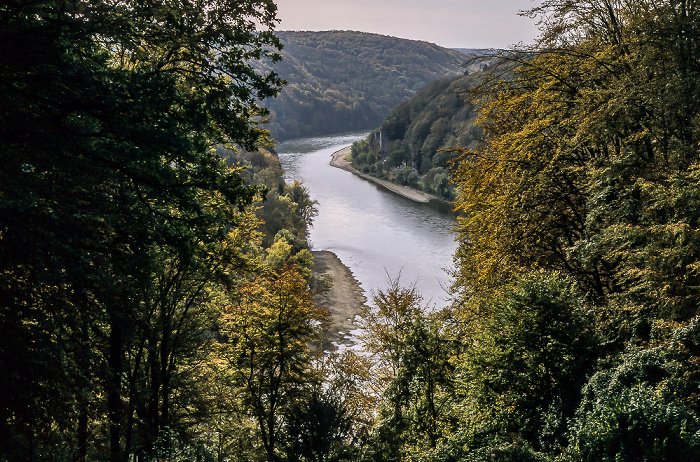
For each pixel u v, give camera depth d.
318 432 20.28
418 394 19.86
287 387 25.67
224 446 25.34
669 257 13.95
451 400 19.73
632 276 15.75
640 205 17.56
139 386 21.31
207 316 26.69
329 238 90.81
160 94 12.77
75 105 12.09
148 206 13.80
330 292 65.69
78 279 11.48
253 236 26.02
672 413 11.16
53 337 11.82
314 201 97.62
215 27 14.23
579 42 23.64
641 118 18.55
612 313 17.61
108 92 11.98
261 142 15.94
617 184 19.23
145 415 16.86
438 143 150.12
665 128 18.05
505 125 27.38
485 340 18.30
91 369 12.54
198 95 14.55
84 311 12.04
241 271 25.22
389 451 18.88
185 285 24.39
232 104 15.23
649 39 18.66
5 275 11.12
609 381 13.70
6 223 10.14
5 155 10.98
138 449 18.61
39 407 11.04
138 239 13.28
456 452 14.63
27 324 11.66
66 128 12.07
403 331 20.78
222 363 26.19
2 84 11.47
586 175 21.77
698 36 17.67
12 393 10.41
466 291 27.52
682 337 13.27
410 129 171.62
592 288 23.08
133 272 14.17
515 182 23.25
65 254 10.80
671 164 17.17
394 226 98.56
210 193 17.61
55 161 11.56
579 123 20.23
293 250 75.06
